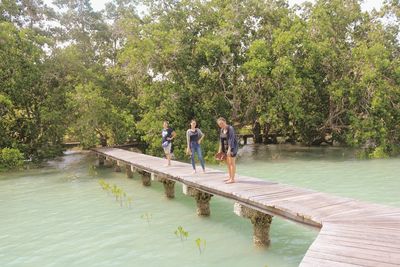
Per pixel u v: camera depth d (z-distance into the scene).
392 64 23.67
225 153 11.33
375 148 22.89
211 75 25.44
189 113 25.59
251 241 9.04
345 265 5.12
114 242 9.36
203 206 11.37
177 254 8.38
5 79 24.28
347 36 27.66
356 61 24.45
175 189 15.84
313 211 7.71
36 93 26.23
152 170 15.16
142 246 8.99
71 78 27.08
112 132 27.30
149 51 23.69
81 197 14.82
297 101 24.27
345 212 7.60
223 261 7.88
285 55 24.47
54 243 9.51
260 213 8.70
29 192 16.33
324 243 5.98
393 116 23.89
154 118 24.00
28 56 25.09
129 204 13.16
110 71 26.80
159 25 25.47
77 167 23.89
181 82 25.44
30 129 25.48
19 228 10.95
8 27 23.91
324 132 28.88
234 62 26.30
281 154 25.78
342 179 16.12
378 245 5.71
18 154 22.53
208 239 9.30
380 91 22.77
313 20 26.75
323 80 26.64
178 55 24.70
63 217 11.94
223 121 11.05
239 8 26.16
